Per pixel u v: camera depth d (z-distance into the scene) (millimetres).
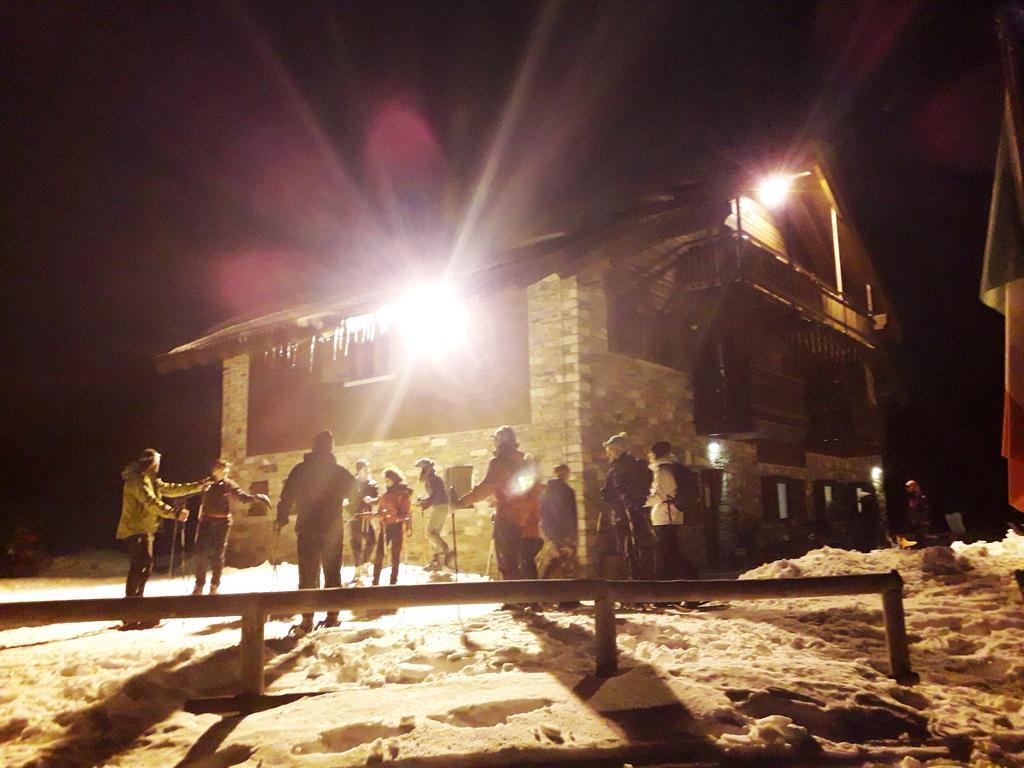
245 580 13219
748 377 15617
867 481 24594
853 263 21219
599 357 13477
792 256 19578
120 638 6746
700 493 15523
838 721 4453
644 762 3891
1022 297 4918
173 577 14234
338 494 7254
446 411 14781
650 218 12891
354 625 7086
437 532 11398
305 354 18047
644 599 5156
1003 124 5004
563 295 13297
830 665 5371
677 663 5230
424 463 11578
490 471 7551
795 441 19125
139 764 3994
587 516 12445
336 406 17031
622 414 13750
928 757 4168
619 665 5195
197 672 5270
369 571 13219
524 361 13703
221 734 4250
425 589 4859
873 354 21891
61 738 4324
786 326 17141
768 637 6375
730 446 17062
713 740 4062
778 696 4582
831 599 8102
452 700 4488
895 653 5457
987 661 5949
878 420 21609
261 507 9133
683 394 15672
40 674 5461
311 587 7047
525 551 7582
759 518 17703
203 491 9141
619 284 14273
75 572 16859
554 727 4141
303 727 4188
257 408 18844
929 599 7875
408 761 3795
